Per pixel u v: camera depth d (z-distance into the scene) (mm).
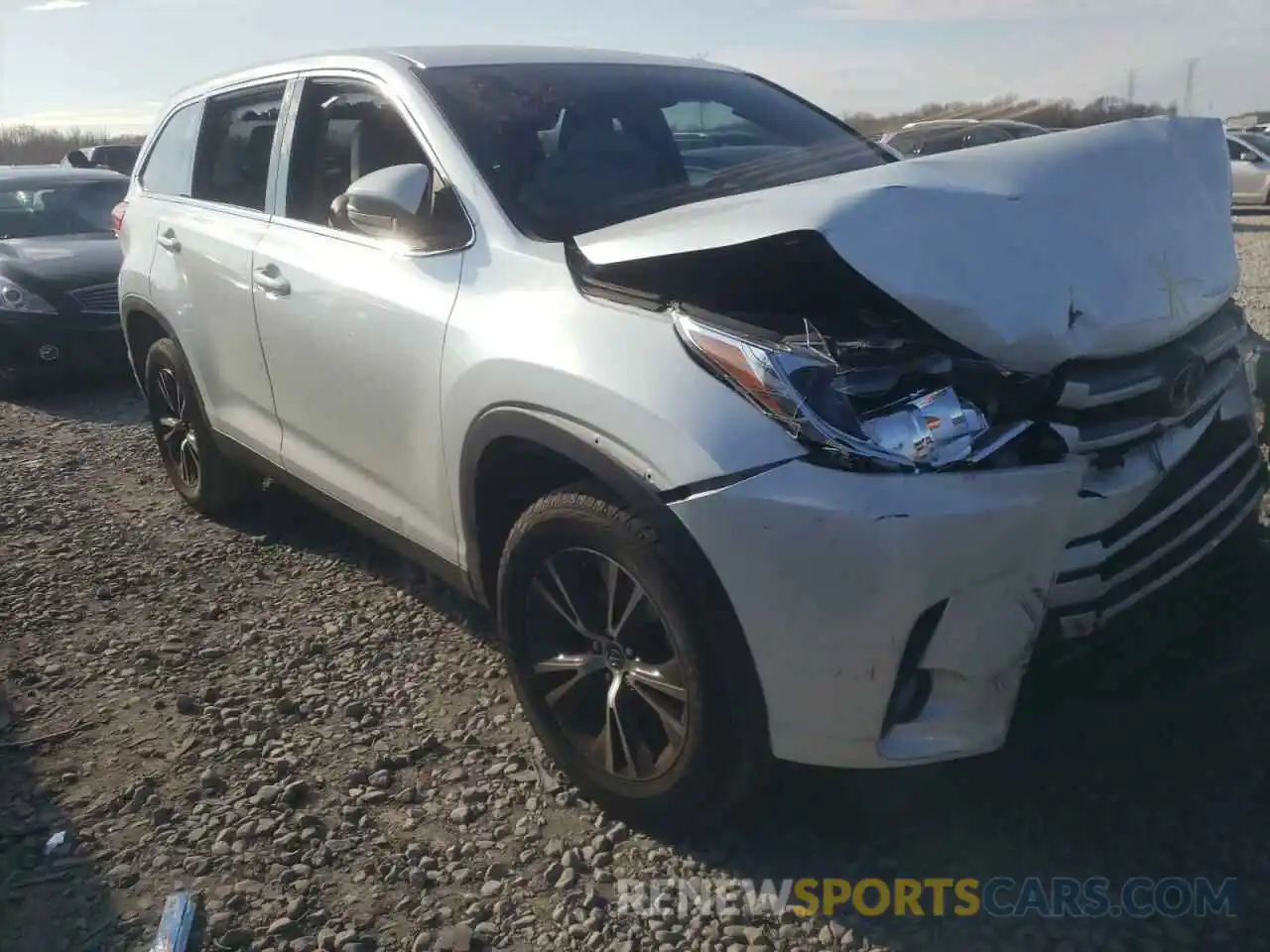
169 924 2463
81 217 9047
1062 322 2320
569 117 3467
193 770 3080
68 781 3047
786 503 2225
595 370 2521
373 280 3307
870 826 2689
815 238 2328
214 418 4508
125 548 4746
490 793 2920
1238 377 2848
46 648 3846
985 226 2369
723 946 2371
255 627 3947
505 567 2850
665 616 2447
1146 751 2830
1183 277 2600
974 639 2279
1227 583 2889
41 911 2559
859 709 2305
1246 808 2637
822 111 4195
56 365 7535
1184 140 2838
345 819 2838
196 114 4703
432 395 3055
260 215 4035
